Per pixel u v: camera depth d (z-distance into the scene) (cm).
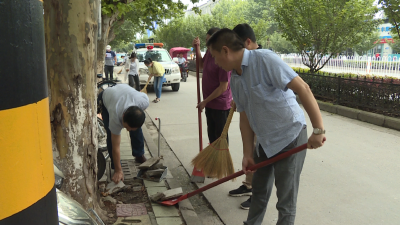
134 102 352
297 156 242
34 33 88
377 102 767
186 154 536
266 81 228
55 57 268
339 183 414
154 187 388
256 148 261
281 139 238
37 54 90
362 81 812
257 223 278
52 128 276
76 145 284
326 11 1045
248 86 236
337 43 1094
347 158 502
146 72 1299
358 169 458
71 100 276
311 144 218
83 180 292
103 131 518
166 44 3538
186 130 693
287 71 218
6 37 79
